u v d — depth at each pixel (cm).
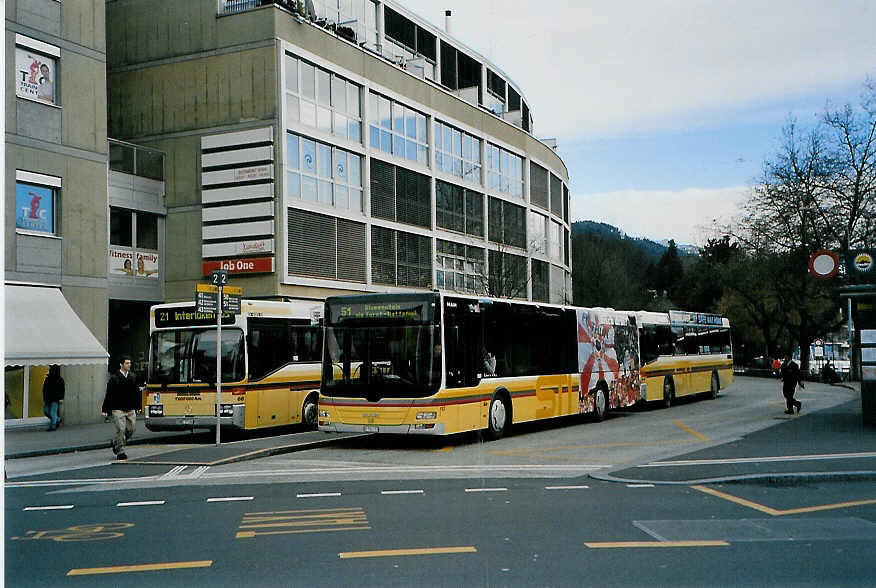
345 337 1814
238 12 3212
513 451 1748
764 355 8012
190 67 3275
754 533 892
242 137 3173
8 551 842
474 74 5106
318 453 1773
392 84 3869
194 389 2017
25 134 2434
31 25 2462
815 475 1283
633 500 1123
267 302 2111
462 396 1794
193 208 3234
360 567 749
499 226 4778
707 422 2372
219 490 1272
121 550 841
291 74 3241
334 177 3466
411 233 3984
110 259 3041
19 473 1575
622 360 2645
